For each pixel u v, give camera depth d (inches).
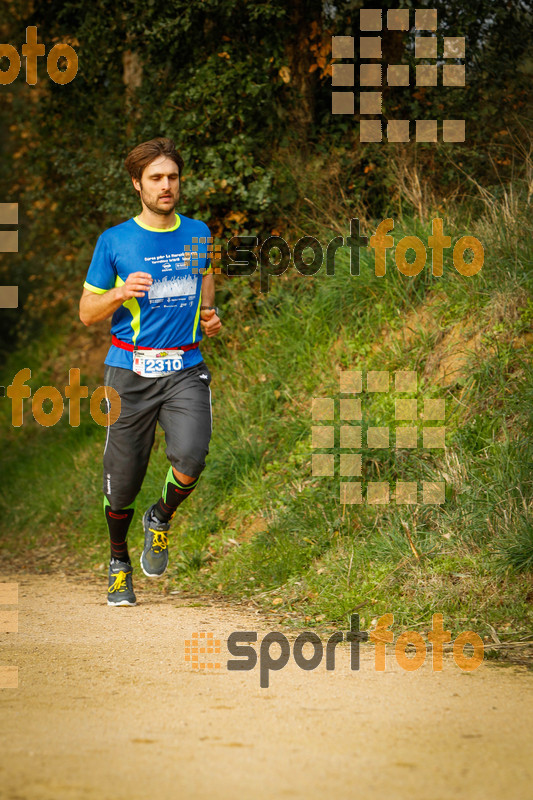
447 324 804.6
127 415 570.6
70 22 1130.7
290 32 1020.5
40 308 1422.2
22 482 1114.7
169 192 547.2
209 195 997.2
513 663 454.0
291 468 786.2
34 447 1190.9
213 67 998.4
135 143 1060.5
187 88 1005.2
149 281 522.3
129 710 355.3
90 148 1147.3
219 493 808.3
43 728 329.7
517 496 616.4
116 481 589.6
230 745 308.7
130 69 1130.7
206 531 770.8
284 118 1031.6
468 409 727.1
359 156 994.7
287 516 716.0
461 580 572.1
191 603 637.9
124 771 282.0
